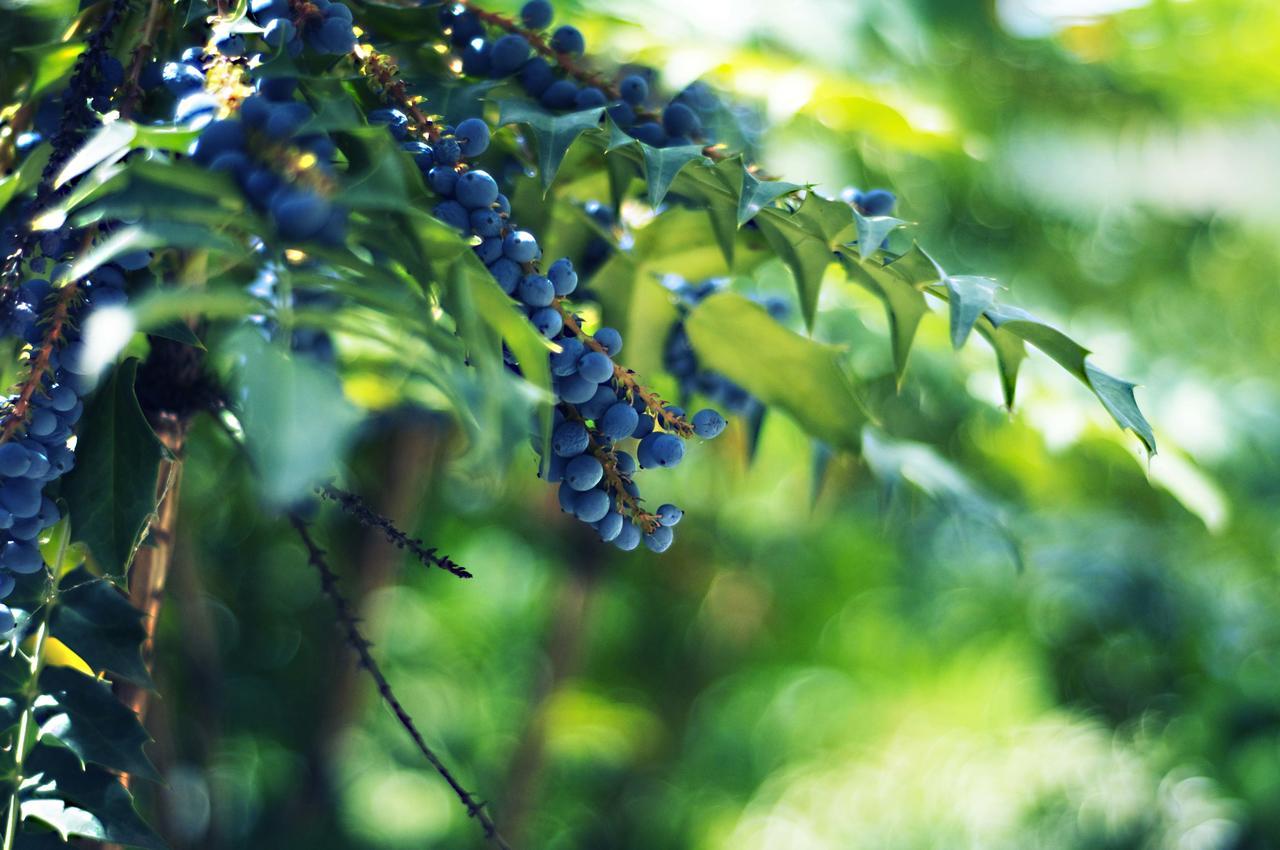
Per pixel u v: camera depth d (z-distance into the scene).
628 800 3.47
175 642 1.70
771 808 3.03
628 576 3.41
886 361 1.35
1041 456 1.51
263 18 0.75
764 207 0.79
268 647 2.75
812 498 0.97
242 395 0.77
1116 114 1.71
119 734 0.75
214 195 0.67
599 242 0.85
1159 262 2.50
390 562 1.93
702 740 3.47
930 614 3.15
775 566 3.25
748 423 0.90
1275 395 2.22
